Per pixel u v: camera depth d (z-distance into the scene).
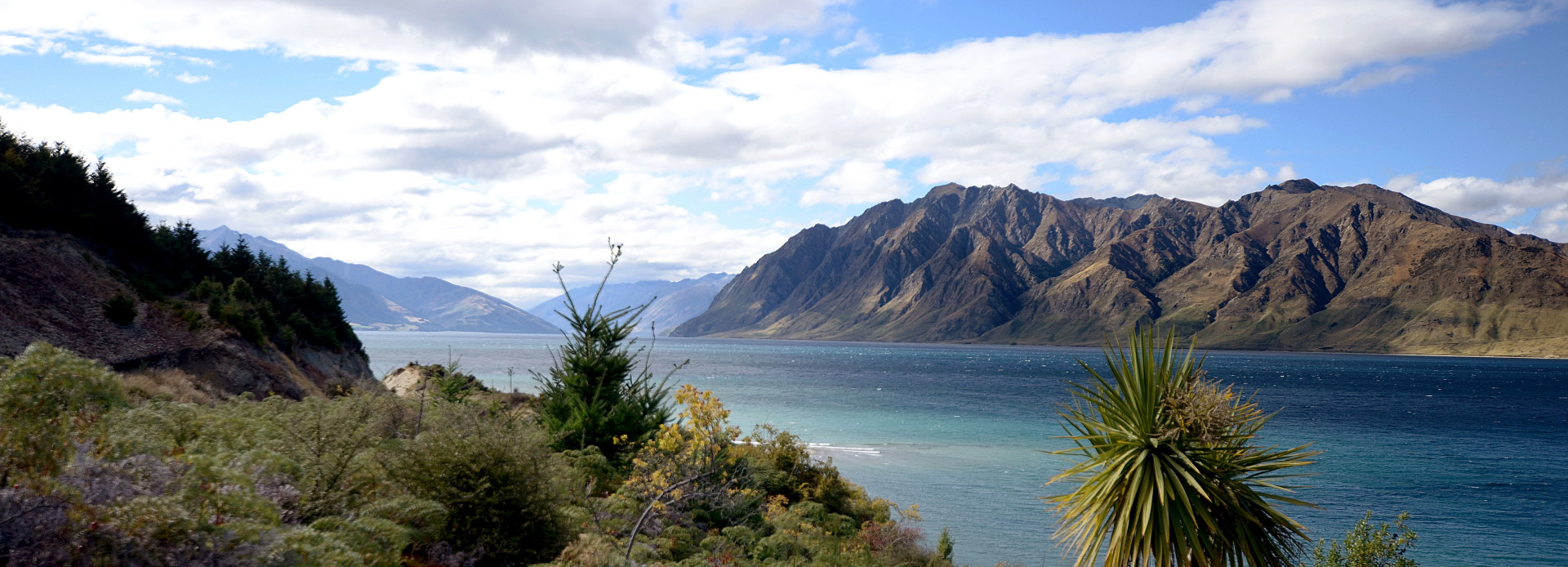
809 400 92.94
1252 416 11.34
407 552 9.34
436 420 14.48
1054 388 120.56
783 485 23.86
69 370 6.80
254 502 6.84
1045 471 45.28
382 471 10.45
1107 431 11.77
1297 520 35.03
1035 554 28.20
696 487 14.22
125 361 28.16
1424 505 38.78
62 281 30.58
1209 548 10.95
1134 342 11.45
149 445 7.71
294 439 10.33
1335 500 39.62
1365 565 17.06
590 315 18.55
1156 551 10.93
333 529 8.43
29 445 5.92
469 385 31.41
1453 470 49.84
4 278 27.73
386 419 15.09
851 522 22.23
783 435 25.75
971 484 40.97
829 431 62.50
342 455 10.12
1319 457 55.25
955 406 86.56
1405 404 107.25
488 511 9.80
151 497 6.12
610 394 18.52
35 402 6.27
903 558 19.67
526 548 10.13
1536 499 40.53
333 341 53.06
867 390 112.19
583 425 17.69
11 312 26.33
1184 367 11.44
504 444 10.43
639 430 18.16
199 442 9.70
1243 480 11.29
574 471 15.22
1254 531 10.98
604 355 18.56
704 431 14.27
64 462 6.11
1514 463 53.06
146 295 34.94
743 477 19.59
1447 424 79.88
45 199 35.12
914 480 41.97
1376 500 39.75
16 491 5.59
